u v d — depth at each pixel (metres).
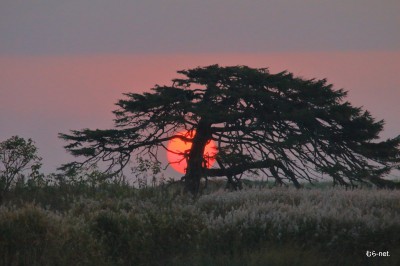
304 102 167.12
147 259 60.94
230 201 78.50
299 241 60.59
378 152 163.50
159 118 166.25
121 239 61.19
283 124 166.75
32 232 57.38
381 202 74.62
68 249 56.25
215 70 169.12
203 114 156.25
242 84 168.62
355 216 63.84
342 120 161.50
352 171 158.00
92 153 163.12
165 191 89.31
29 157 96.06
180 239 63.50
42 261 54.81
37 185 93.19
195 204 77.75
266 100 165.12
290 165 157.12
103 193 87.94
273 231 61.47
